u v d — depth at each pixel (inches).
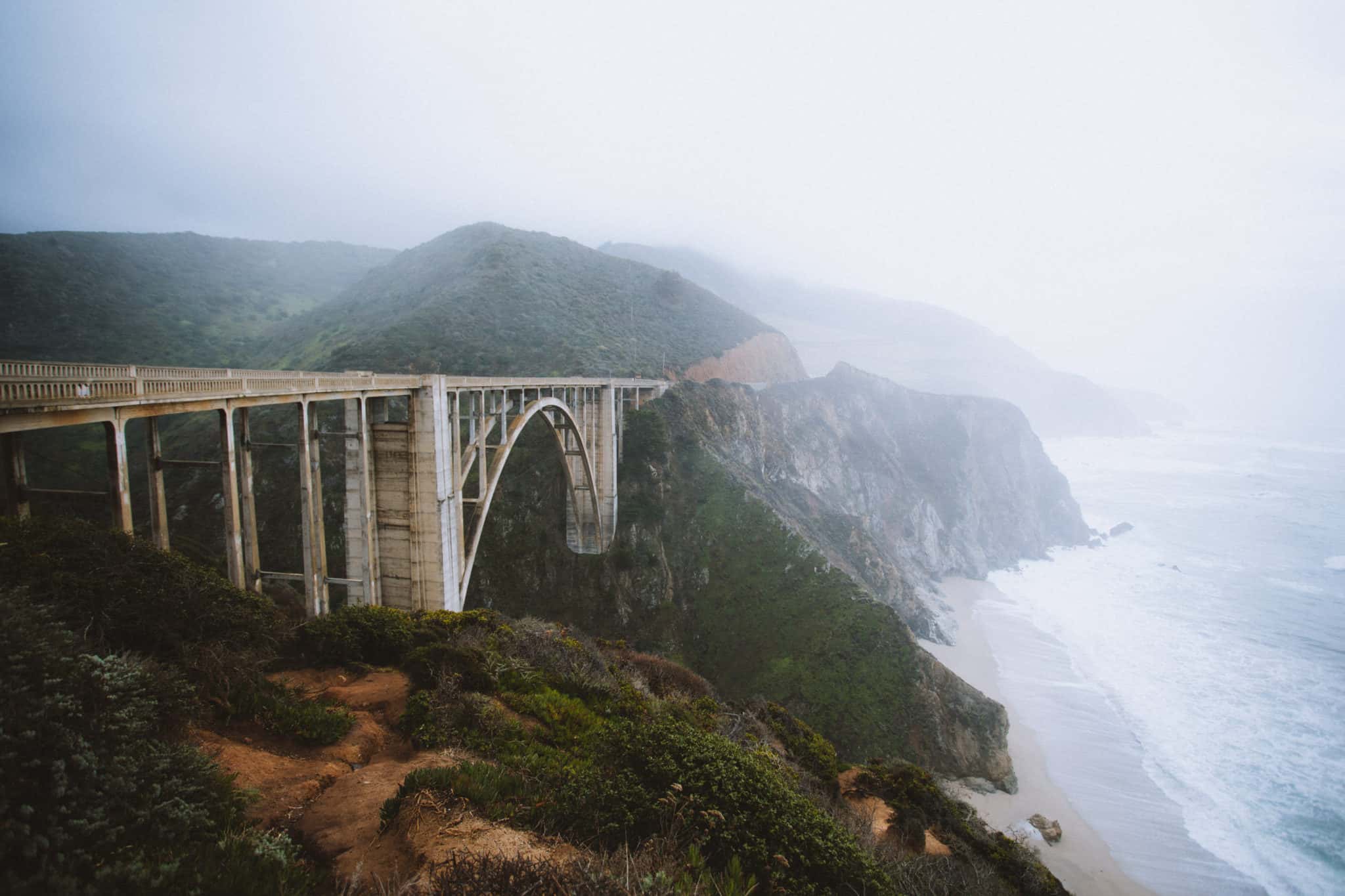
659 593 1930.4
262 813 280.2
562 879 210.8
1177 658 1951.3
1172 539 3486.7
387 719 434.9
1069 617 2329.0
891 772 770.8
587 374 2337.6
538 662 609.6
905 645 1641.2
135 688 271.4
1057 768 1432.1
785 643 1745.8
